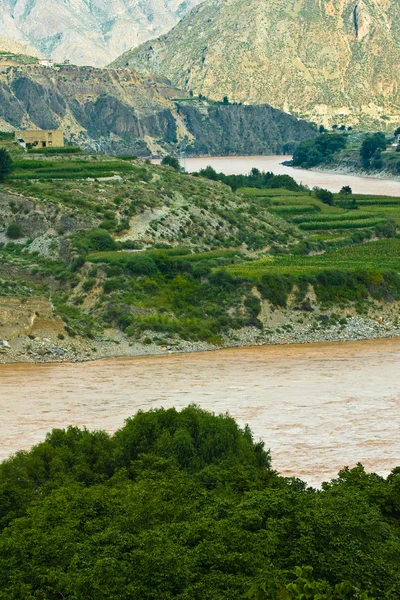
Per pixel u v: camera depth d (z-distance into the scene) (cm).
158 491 10419
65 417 16050
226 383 18825
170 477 11131
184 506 10119
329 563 9012
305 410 16562
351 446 14425
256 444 13300
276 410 16562
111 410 16538
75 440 12619
